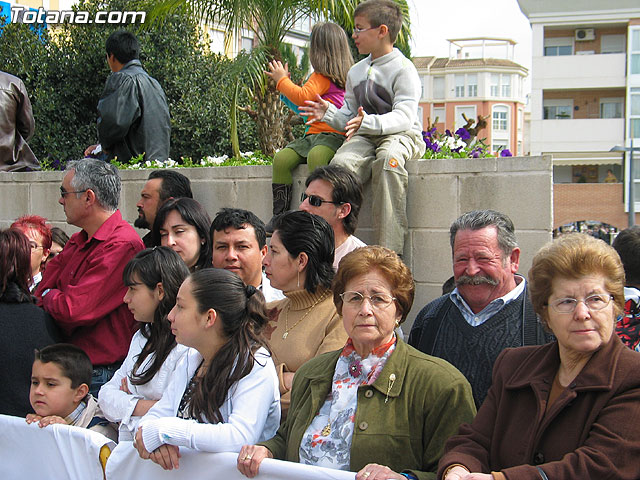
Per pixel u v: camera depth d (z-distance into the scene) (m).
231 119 7.30
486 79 47.81
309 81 4.84
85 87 12.19
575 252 2.11
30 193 6.64
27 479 3.06
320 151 4.68
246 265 3.66
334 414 2.53
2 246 3.67
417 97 4.50
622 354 2.08
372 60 4.60
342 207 3.80
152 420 2.57
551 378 2.20
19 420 3.08
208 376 2.71
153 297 3.25
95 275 3.96
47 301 3.94
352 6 6.78
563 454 2.05
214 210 5.49
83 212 4.19
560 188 29.44
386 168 4.30
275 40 7.17
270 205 5.21
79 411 3.38
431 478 2.32
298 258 3.24
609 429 1.97
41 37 12.68
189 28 12.58
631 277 3.51
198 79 12.39
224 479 2.53
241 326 2.77
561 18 32.62
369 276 2.53
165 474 2.64
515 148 49.16
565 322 2.08
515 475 1.97
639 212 28.94
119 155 7.06
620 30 32.56
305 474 2.35
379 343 2.56
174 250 3.66
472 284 2.98
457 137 5.26
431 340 3.14
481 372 2.94
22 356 3.61
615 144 32.66
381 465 2.35
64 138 12.05
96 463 2.85
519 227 4.24
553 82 33.16
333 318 3.21
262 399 2.71
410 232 4.55
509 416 2.24
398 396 2.47
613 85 32.56
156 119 7.02
